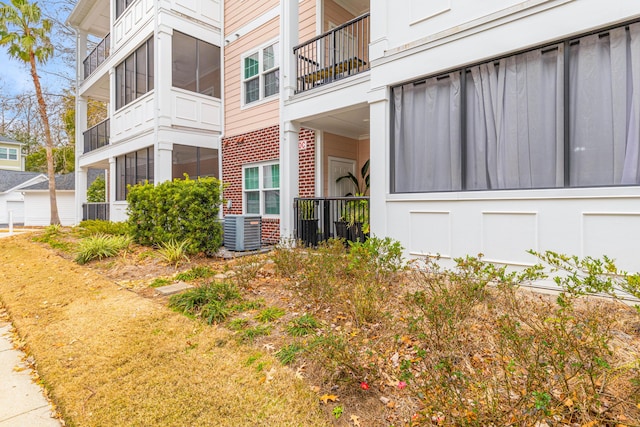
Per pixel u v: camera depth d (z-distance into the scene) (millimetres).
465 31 4551
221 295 4105
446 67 4723
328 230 7047
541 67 4098
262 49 8820
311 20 8086
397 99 5383
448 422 1748
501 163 4379
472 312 3162
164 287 4758
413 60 5051
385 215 5383
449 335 2512
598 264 2945
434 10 4859
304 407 2199
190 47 9320
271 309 3748
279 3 8359
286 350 2838
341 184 8664
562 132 3914
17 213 25250
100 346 3131
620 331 2795
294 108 7367
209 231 6852
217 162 9930
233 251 7301
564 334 2219
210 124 9727
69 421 2180
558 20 3871
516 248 4164
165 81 8781
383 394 2266
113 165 11422
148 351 2988
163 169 8742
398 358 2586
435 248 4844
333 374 2443
